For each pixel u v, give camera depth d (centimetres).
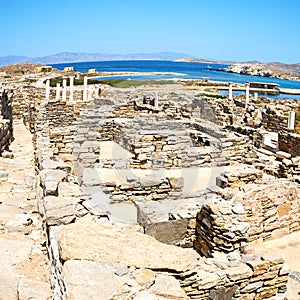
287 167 1406
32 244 792
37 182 1184
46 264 701
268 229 1039
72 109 2128
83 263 521
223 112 2856
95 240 582
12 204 1078
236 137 1520
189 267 605
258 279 697
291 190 1066
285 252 987
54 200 753
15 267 686
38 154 1283
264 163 1591
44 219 796
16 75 6738
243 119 2730
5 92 2397
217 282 650
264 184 1077
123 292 473
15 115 3139
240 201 988
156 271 577
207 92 4281
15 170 1477
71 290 467
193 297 631
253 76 14712
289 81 11694
